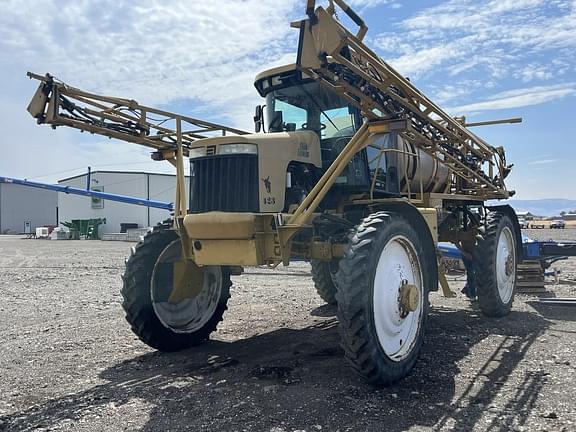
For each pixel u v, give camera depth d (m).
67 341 5.85
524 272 8.63
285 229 4.44
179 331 5.38
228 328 6.43
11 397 4.05
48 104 4.67
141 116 5.20
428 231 5.04
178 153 5.20
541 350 5.18
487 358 4.92
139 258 5.11
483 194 7.88
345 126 5.38
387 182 5.96
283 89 5.73
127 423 3.52
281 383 4.26
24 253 21.88
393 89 4.69
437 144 5.64
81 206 46.97
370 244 4.12
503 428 3.33
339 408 3.70
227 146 4.69
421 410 3.65
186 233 4.84
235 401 3.87
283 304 8.08
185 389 4.17
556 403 3.74
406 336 4.53
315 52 3.92
